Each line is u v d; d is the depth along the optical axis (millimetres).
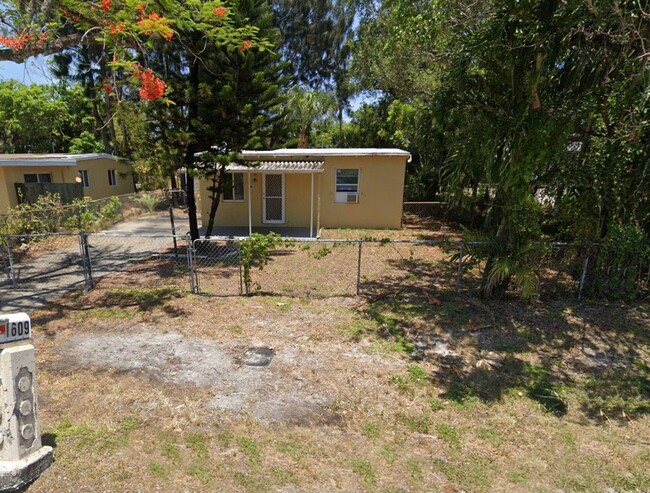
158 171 9281
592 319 5918
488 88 5707
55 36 5770
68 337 5238
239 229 13773
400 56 13203
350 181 14047
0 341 2639
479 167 5898
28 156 15352
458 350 4992
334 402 3848
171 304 6438
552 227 7535
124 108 8258
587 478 2955
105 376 4254
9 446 2727
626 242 6414
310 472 2949
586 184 6617
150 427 3412
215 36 6426
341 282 7797
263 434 3363
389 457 3125
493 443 3318
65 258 9766
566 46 5004
